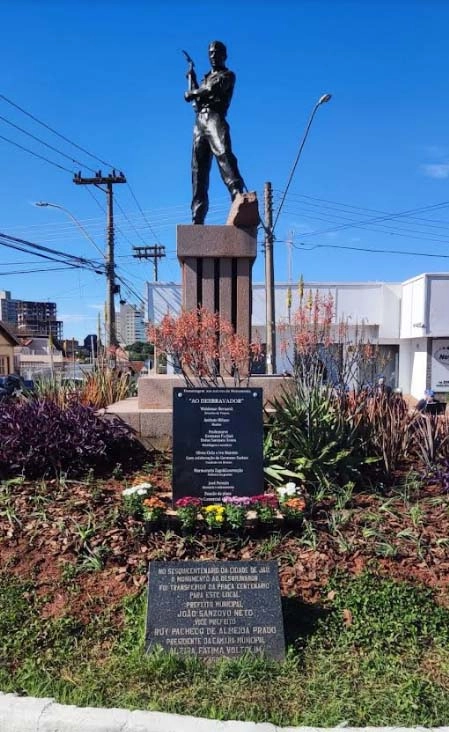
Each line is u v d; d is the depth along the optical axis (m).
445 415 7.13
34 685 3.10
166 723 2.79
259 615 3.45
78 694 3.01
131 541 4.41
